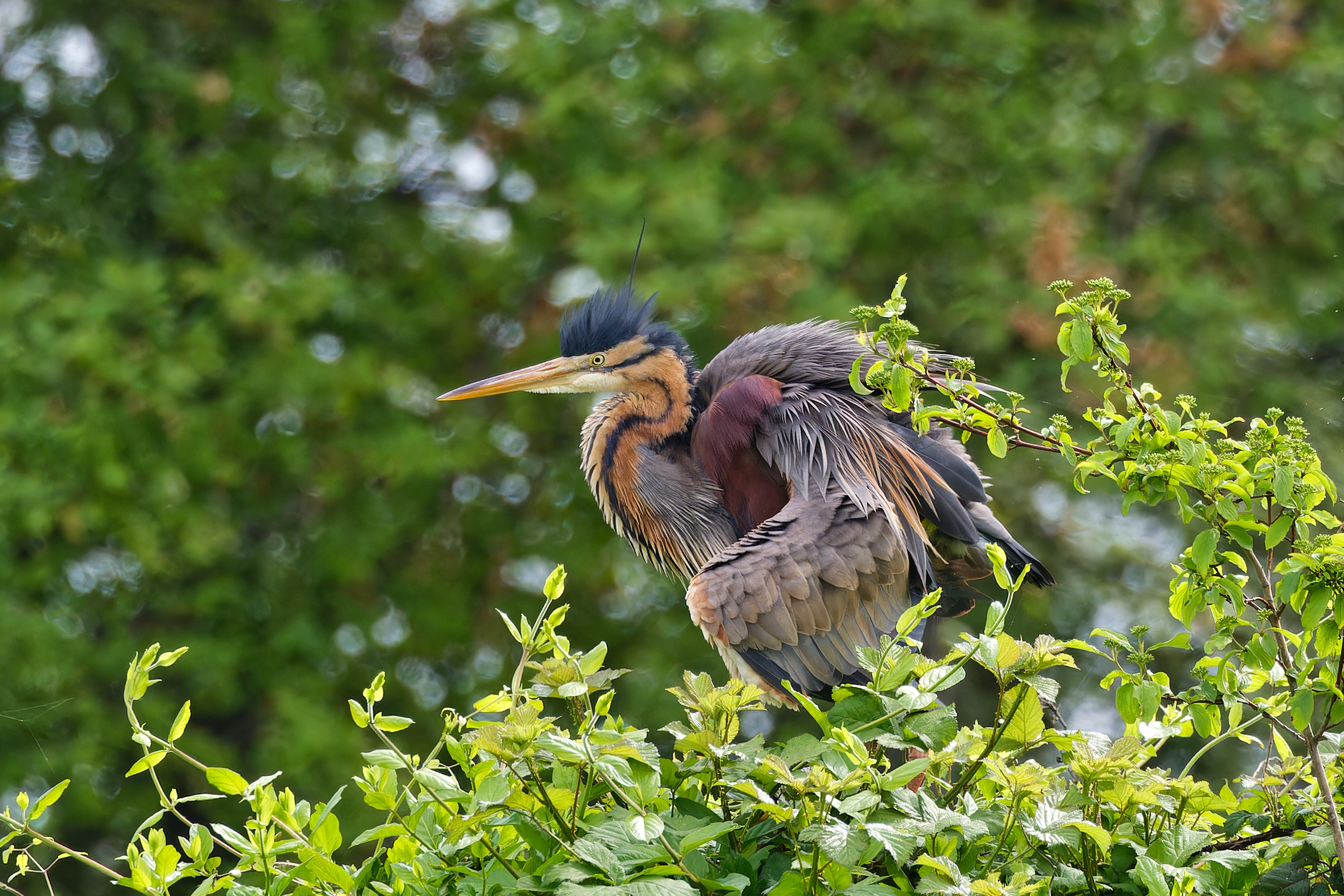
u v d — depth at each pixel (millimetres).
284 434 13930
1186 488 5180
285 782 12852
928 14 13922
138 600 14016
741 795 3891
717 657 14211
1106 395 4324
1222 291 13773
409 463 13688
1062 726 4648
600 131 14234
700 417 7434
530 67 14289
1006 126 13859
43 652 12742
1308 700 3729
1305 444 3879
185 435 13234
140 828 3896
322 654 14016
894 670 3729
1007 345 13852
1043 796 3627
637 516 7656
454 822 3516
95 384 13016
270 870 3848
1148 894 3615
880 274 13969
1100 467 4145
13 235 14000
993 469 13727
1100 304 4223
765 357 7242
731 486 7277
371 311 14289
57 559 13680
